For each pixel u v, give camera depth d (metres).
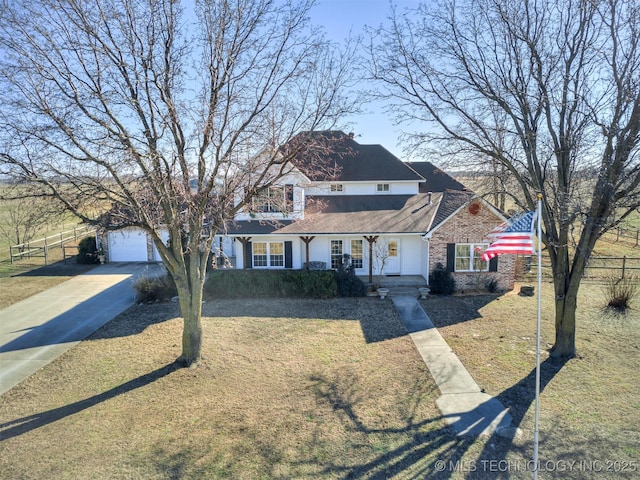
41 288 20.80
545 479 7.05
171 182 10.41
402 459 7.60
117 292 19.88
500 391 10.02
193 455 7.79
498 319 15.32
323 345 13.09
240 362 11.88
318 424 8.76
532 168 11.88
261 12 10.67
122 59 9.81
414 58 12.99
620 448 7.80
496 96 12.15
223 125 10.51
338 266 20.03
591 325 14.36
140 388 10.39
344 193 23.77
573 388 10.05
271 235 19.98
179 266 11.34
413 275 21.34
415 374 11.00
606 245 29.36
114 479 7.15
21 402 9.79
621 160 10.38
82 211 10.72
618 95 10.32
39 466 7.49
